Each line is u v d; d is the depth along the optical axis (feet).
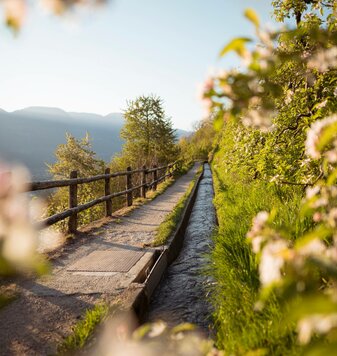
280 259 3.24
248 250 12.21
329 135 4.02
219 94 3.94
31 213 1.82
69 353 8.74
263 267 3.38
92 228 24.31
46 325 10.66
